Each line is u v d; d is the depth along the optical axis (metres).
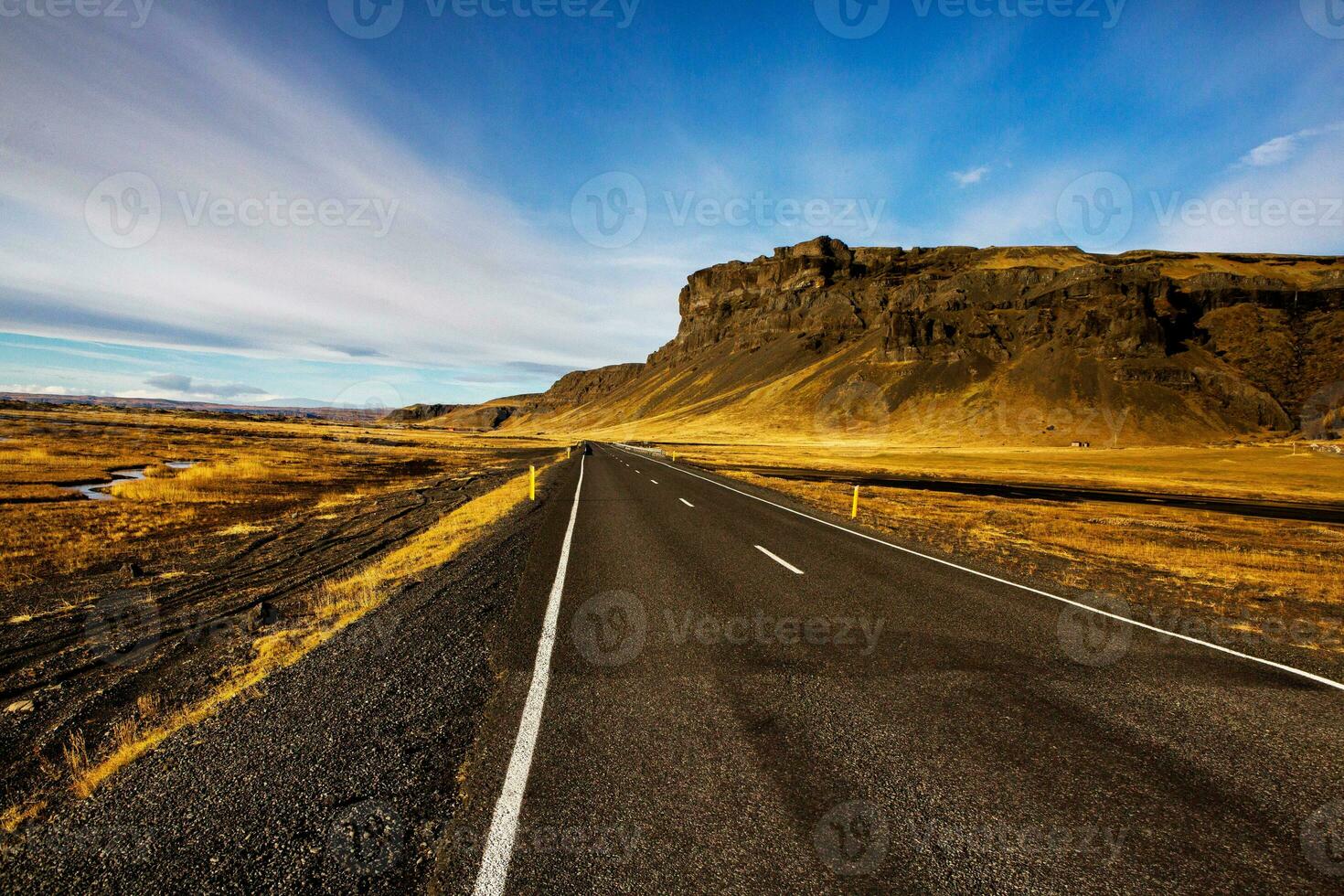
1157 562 10.59
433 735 3.51
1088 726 3.80
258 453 43.78
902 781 3.11
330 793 2.94
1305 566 10.62
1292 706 4.18
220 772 3.15
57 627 6.85
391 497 21.00
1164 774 3.23
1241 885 2.41
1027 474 44.19
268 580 9.05
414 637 5.39
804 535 11.90
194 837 2.65
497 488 22.72
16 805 3.08
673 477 28.23
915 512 17.56
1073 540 13.12
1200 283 165.00
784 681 4.44
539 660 4.79
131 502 18.22
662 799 2.90
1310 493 34.41
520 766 3.17
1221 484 40.09
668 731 3.59
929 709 4.01
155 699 4.52
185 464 32.69
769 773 3.16
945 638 5.55
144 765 3.24
